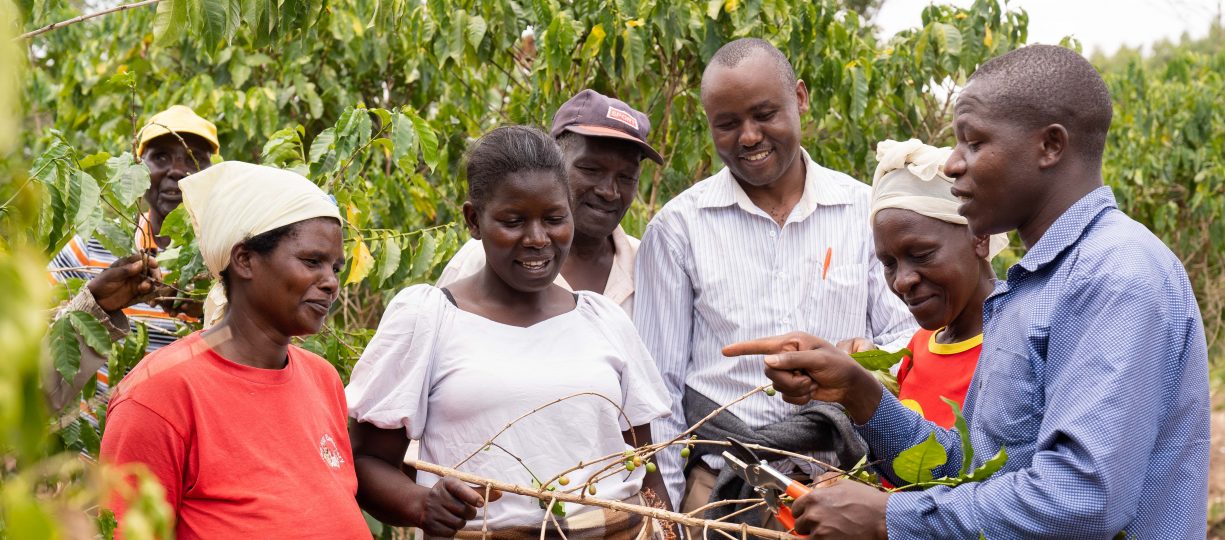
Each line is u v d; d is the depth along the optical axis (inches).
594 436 93.4
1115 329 67.9
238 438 74.7
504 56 182.1
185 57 214.2
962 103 77.0
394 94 215.0
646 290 124.9
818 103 180.7
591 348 96.9
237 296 78.7
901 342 113.5
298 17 113.5
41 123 240.8
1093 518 66.1
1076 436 66.6
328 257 79.8
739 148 119.6
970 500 70.7
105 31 242.1
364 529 79.8
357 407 91.3
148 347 126.6
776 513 84.0
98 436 107.6
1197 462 71.4
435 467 86.3
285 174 80.0
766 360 84.9
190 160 141.5
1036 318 73.4
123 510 68.6
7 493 29.5
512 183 92.3
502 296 96.7
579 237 123.5
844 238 122.3
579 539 90.5
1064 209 75.1
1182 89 326.6
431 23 174.1
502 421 91.1
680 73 175.5
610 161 119.6
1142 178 302.8
